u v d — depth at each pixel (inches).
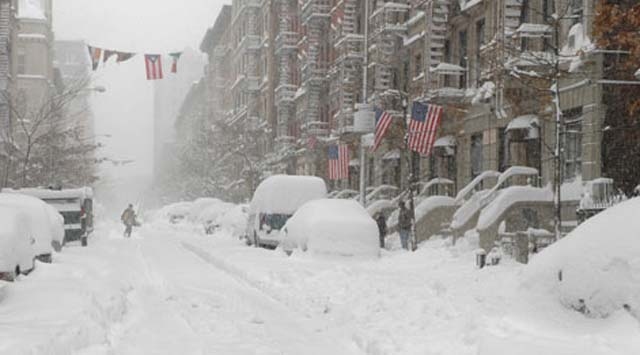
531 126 1517.0
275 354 566.3
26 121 3144.7
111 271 1138.0
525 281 526.9
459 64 1947.6
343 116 2564.0
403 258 1359.5
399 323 669.9
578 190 1368.1
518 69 1339.8
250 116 4522.6
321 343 617.0
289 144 3496.6
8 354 465.4
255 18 4606.3
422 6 2049.7
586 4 1302.9
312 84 3166.8
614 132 1325.0
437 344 573.9
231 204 3253.0
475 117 1851.6
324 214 1421.0
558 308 493.4
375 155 2508.6
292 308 807.1
